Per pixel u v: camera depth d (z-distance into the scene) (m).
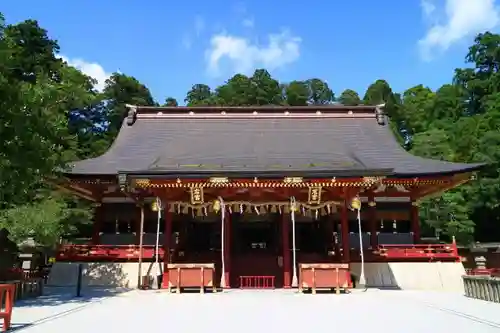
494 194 36.00
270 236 26.67
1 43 14.78
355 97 71.25
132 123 31.05
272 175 18.88
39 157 15.33
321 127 30.72
